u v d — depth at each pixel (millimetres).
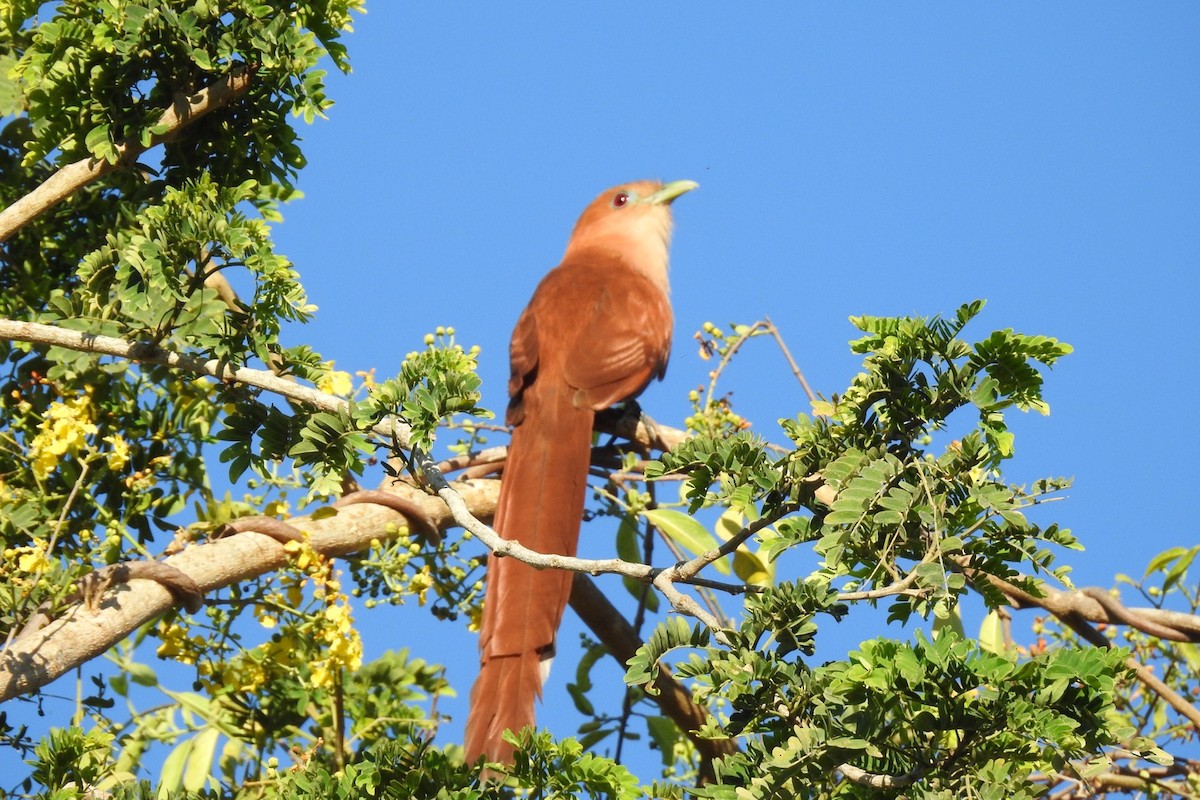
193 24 9273
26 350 10117
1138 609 10102
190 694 10469
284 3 9820
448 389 7828
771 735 6590
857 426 7324
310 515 9977
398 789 7375
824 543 6730
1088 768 6414
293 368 9008
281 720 10500
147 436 10680
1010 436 6988
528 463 10938
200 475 10758
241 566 9469
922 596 6723
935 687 6410
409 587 9781
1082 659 6414
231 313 8516
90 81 9406
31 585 8586
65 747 8141
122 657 11078
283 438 8430
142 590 9023
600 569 7176
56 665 8508
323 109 9648
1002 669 6344
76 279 10891
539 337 11961
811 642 6793
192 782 9953
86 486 10219
